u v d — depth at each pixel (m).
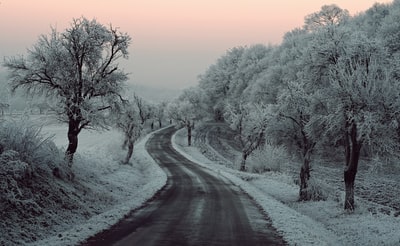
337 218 20.91
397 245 14.58
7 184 13.31
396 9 56.38
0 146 14.60
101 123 24.72
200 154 70.06
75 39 23.00
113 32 24.44
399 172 42.25
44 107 23.09
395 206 27.92
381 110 20.12
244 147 54.22
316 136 25.48
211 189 28.75
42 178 16.62
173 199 22.64
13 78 22.53
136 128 46.56
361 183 37.97
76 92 23.23
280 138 29.58
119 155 47.38
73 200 16.86
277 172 45.72
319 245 11.87
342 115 21.19
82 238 11.62
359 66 21.19
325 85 24.31
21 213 12.90
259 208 19.92
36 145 16.72
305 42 62.56
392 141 20.34
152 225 14.27
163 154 66.00
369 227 17.83
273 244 11.85
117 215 15.88
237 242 11.92
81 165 25.55
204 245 11.34
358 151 21.78
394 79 20.97
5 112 16.67
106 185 24.84
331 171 46.47
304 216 19.53
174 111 85.62
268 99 71.75
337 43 23.41
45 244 10.67
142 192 25.47
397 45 41.38
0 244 10.34
